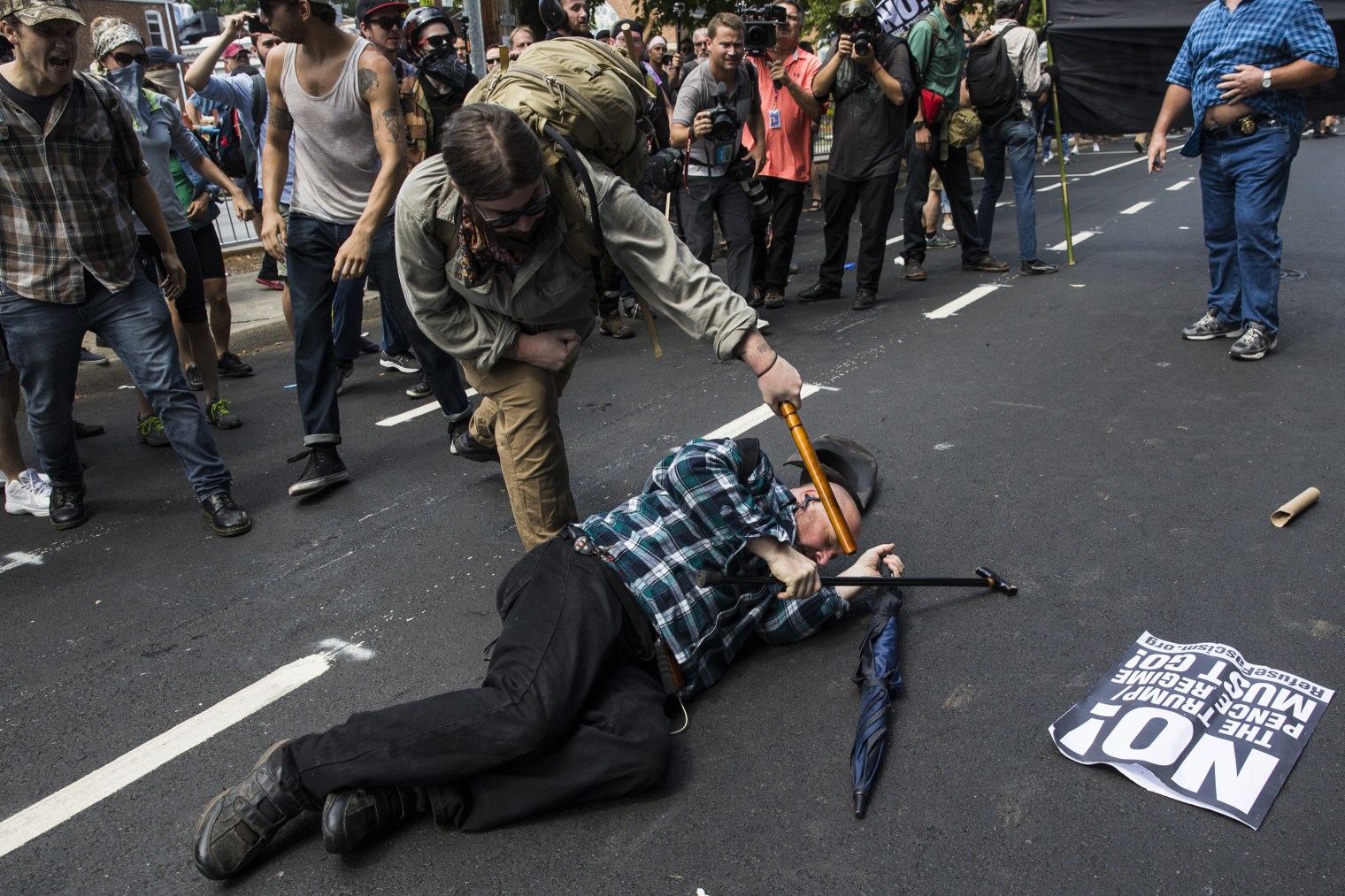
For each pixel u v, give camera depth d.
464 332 2.74
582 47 2.54
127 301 3.77
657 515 2.54
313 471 4.15
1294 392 4.59
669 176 3.52
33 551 3.81
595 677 2.26
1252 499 3.55
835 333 6.24
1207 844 2.07
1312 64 4.63
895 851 2.10
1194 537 3.30
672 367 5.77
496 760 2.13
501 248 2.46
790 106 6.67
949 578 2.90
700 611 2.51
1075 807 2.19
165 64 6.13
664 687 2.49
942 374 5.20
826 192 6.99
